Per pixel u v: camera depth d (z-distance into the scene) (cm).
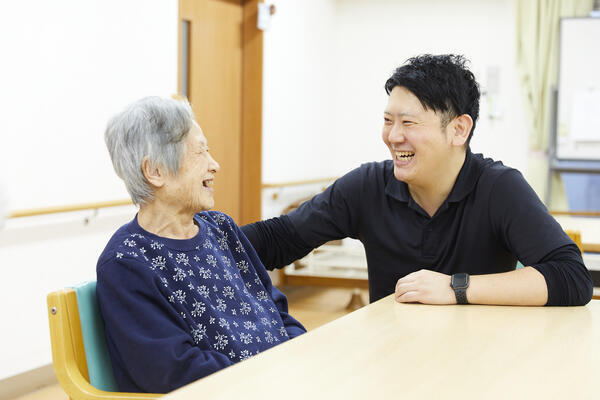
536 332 113
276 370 92
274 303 155
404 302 136
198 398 81
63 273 310
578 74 549
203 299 127
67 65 305
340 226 173
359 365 94
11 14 277
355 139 623
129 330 115
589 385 86
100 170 329
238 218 480
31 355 296
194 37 418
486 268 160
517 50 567
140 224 132
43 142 295
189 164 130
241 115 476
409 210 164
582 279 137
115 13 332
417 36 601
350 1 617
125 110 130
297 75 540
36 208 291
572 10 548
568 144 554
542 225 148
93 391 113
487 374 90
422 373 91
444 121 148
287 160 529
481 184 157
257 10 467
